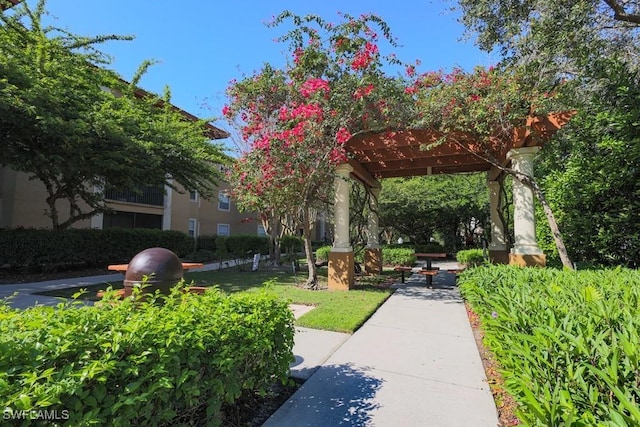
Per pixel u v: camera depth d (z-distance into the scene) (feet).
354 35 21.94
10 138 26.12
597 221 19.95
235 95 28.40
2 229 29.45
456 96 20.45
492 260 33.40
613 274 11.55
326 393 9.71
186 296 8.61
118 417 5.08
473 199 63.67
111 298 8.03
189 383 6.38
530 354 5.27
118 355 5.53
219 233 69.92
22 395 4.21
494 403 9.13
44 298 21.40
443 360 12.19
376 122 23.41
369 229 39.04
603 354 4.62
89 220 45.14
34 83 23.65
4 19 26.25
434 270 29.76
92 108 28.12
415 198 65.41
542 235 25.00
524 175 21.15
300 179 24.43
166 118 36.99
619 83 17.76
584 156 20.68
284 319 9.46
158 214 55.62
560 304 7.13
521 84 19.10
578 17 17.02
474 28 20.27
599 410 4.15
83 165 28.12
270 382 9.13
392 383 10.35
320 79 22.67
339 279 26.94
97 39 31.32
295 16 21.65
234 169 28.58
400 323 17.15
